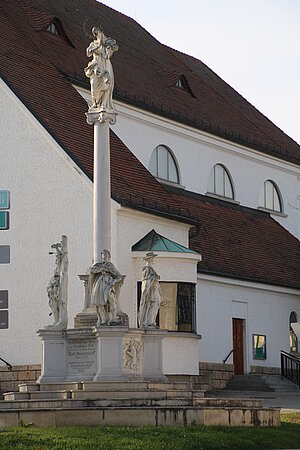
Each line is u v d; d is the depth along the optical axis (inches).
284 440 953.5
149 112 1915.6
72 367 1174.3
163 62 2269.9
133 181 1638.8
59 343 1180.5
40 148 1563.7
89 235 1512.1
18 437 860.6
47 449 827.4
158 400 1048.2
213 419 1000.2
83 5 2174.0
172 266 1572.3
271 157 2267.5
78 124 1648.6
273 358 1908.2
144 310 1247.5
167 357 1556.3
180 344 1571.1
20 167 1574.8
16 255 1560.0
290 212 2315.5
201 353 1715.1
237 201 2134.6
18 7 1887.3
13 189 1574.8
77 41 1950.1
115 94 1827.0
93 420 965.2
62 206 1537.9
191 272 1599.4
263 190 2246.6
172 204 1681.8
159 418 973.8
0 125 1595.7
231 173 2144.4
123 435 892.6
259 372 1860.2
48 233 1542.8
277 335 1929.1
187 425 973.2
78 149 1583.4
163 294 1567.4
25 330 1535.4
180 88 2170.3
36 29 1846.7
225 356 1776.6
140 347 1205.1
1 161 1588.3
